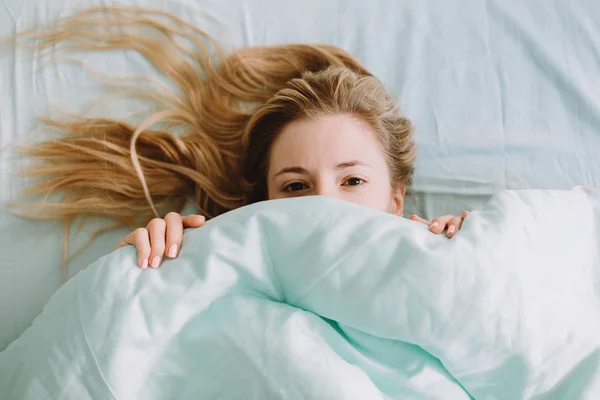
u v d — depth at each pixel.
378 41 1.12
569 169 1.07
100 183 1.04
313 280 0.71
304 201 0.76
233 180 1.12
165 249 0.78
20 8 1.07
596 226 0.88
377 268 0.70
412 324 0.69
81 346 0.70
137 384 0.69
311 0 1.13
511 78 1.10
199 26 1.11
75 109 1.06
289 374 0.65
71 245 1.01
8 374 0.76
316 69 1.11
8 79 1.05
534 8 1.13
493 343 0.69
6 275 0.98
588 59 1.11
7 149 1.02
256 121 1.03
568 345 0.74
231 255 0.74
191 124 1.10
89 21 1.08
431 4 1.13
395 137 1.00
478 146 1.08
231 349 0.69
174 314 0.71
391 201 1.01
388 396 0.70
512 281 0.71
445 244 0.72
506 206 0.79
